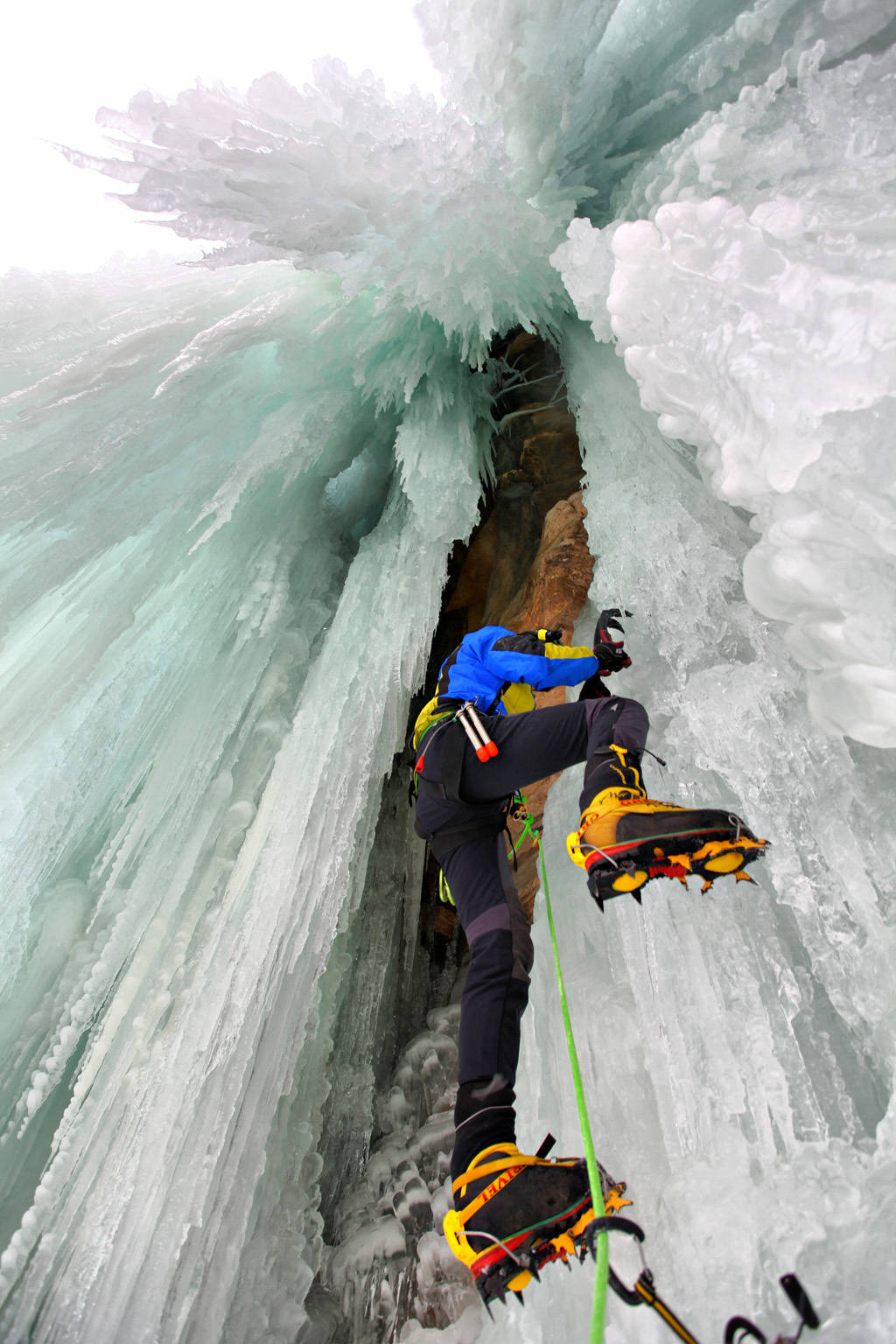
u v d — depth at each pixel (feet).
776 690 6.07
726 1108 4.76
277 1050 8.19
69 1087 8.60
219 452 13.38
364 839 10.33
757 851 4.16
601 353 12.34
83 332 13.25
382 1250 7.79
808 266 5.08
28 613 11.95
